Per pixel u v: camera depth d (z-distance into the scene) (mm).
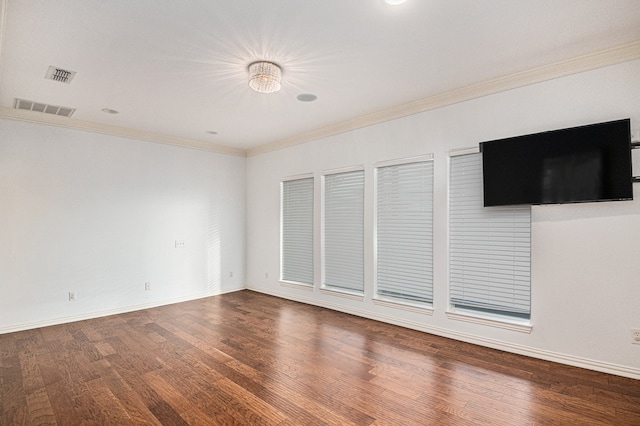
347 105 3986
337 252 4863
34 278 4133
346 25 2359
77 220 4465
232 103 3889
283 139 5559
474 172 3533
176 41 2545
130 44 2576
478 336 3445
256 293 6027
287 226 5652
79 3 2072
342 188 4781
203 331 3941
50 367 2977
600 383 2602
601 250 2791
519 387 2566
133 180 4984
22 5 2076
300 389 2570
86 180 4551
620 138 2658
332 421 2166
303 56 2803
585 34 2500
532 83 3119
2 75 3080
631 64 2684
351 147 4605
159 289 5199
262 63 2871
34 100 3717
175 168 5445
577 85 2906
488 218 3434
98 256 4625
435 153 3773
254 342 3568
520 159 3135
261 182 6078
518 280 3244
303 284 5336
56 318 4262
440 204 3729
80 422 2164
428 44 2627
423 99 3791
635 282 2652
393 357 3148
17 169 4043
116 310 4746
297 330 3953
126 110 4086
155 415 2240
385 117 4195
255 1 2084
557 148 2943
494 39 2561
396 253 4184
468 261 3574
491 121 3369
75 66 2924
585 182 2807
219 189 6008
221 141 5727
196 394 2506
